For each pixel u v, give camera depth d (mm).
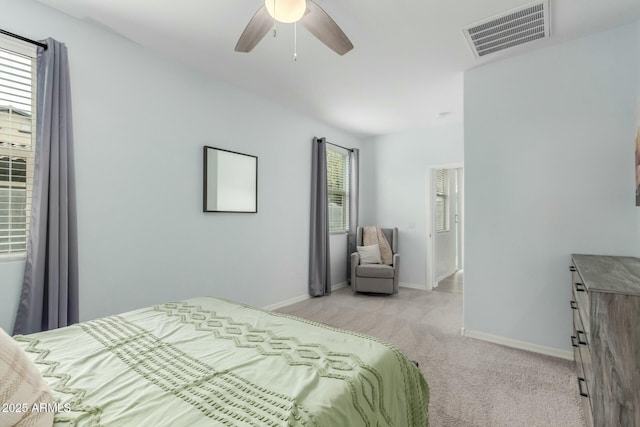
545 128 2490
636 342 1254
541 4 1953
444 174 5875
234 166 3207
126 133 2365
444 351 2529
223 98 3117
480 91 2793
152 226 2531
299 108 3930
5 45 1818
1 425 681
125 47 2363
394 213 5195
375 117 4293
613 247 2242
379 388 1049
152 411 832
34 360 1124
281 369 1064
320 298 4219
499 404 1802
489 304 2740
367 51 2527
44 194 1862
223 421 786
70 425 771
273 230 3709
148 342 1291
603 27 2213
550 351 2455
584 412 1626
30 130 1930
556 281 2449
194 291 2846
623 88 2197
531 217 2553
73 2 1939
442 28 2213
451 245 6191
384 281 4316
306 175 4219
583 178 2346
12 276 1845
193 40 2387
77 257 2025
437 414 1712
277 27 2195
